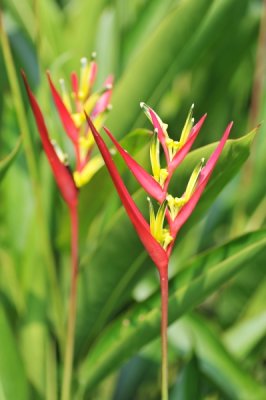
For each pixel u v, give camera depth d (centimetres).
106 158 98
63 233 134
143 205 119
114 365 127
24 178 145
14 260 143
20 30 158
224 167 114
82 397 130
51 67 146
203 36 147
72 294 121
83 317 132
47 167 144
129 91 141
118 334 124
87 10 182
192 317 140
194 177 99
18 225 145
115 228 124
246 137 111
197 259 117
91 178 121
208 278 117
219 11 147
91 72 115
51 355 134
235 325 153
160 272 101
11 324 138
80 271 129
